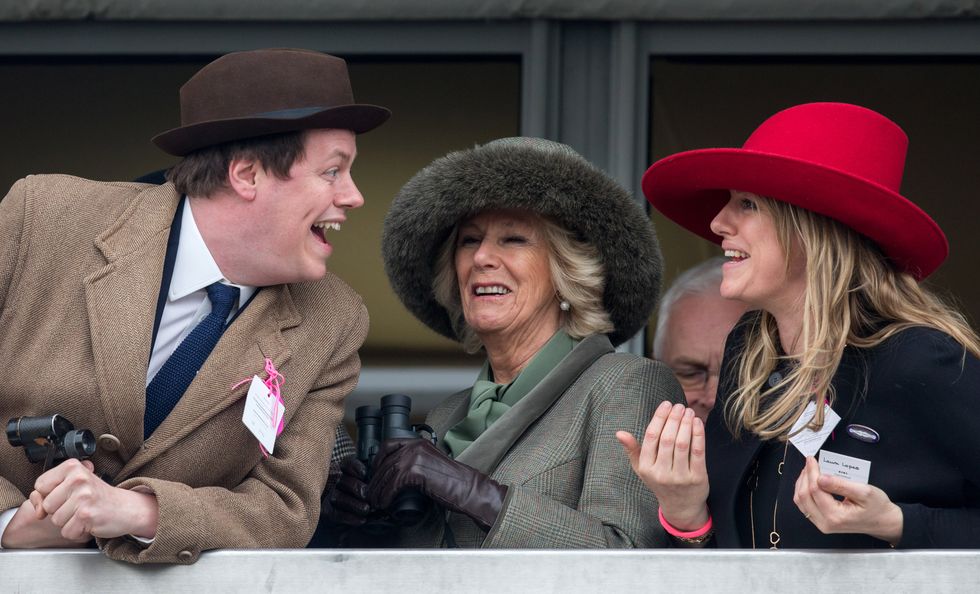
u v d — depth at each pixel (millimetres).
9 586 8188
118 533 8195
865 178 9086
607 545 9594
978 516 8227
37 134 17000
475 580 7887
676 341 13031
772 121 9688
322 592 8008
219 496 8797
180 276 9461
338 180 9688
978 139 16266
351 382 10086
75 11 15773
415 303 11977
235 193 9438
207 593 8148
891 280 9156
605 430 10289
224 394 9242
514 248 11211
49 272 9188
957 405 8383
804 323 8914
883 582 7723
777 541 8883
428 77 16578
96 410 8984
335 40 15938
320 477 9633
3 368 9047
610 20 15555
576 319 11234
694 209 10383
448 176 11078
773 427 9016
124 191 9602
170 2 15703
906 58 15680
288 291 9828
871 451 8594
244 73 9539
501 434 10469
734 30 15539
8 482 8969
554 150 11172
